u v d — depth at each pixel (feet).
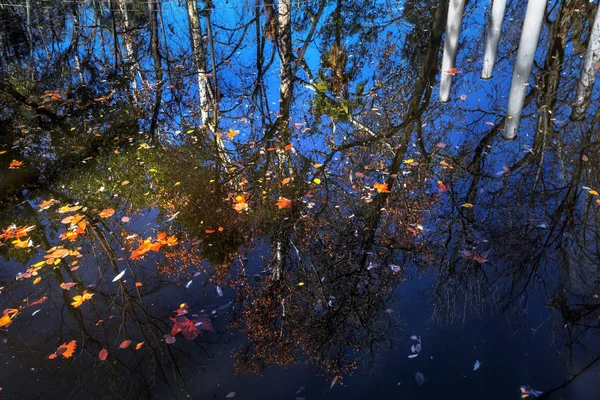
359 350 7.14
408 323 7.57
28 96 18.92
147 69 21.65
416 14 23.48
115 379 6.70
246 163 12.82
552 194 10.23
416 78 17.46
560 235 8.98
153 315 7.89
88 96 18.90
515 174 11.14
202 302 8.21
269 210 10.73
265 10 23.50
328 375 6.71
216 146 13.91
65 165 13.30
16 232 10.17
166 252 9.49
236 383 6.61
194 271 8.98
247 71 20.15
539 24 10.92
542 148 11.91
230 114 16.25
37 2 26.21
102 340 7.40
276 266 9.16
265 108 16.56
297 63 19.80
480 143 12.69
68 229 10.24
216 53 22.29
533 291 7.81
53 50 24.79
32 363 7.02
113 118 16.46
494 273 8.38
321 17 24.80
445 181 11.31
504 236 9.23
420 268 8.85
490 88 15.85
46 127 16.05
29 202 11.49
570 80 14.65
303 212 10.65
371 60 19.76
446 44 13.94
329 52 18.88
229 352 7.19
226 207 10.87
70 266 9.11
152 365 6.94
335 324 7.76
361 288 8.52
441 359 6.75
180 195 11.45
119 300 8.25
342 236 9.95
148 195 11.55
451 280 8.40
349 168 12.36
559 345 6.72
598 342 6.68
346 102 16.03
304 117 15.67
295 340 7.45
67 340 7.41
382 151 13.05
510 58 17.84
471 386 6.25
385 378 6.54
